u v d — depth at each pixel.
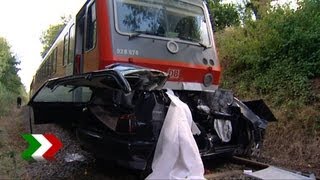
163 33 7.20
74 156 8.55
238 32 15.31
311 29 10.70
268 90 10.82
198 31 7.80
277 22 11.88
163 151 5.60
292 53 10.89
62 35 11.02
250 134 7.42
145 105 5.98
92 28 7.30
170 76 7.06
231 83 12.76
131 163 6.12
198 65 7.43
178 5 7.63
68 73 9.48
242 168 7.02
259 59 11.81
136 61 6.71
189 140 5.62
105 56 6.57
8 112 22.91
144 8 7.15
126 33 6.78
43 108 7.41
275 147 8.38
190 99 7.32
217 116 7.17
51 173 7.12
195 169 5.52
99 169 7.39
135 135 6.01
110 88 5.92
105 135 6.42
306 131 8.23
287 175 5.79
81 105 6.98
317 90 9.38
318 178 6.06
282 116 8.94
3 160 7.87
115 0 6.87
